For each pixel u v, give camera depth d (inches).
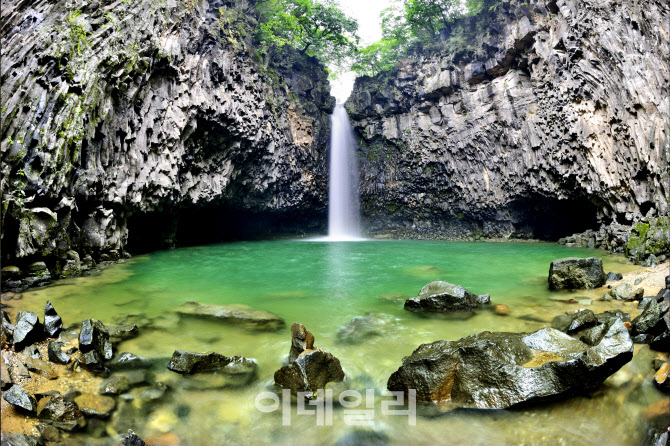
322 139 1057.5
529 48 804.0
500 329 225.8
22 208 324.8
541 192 789.2
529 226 895.7
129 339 205.2
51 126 365.7
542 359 157.4
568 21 679.1
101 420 131.3
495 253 627.5
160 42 548.1
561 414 139.4
